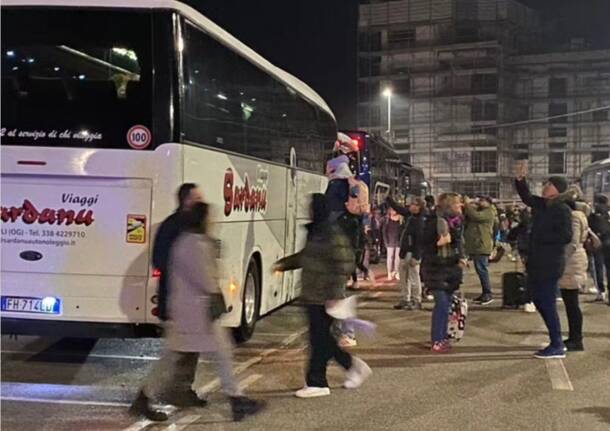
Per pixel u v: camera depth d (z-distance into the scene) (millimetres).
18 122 7105
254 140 9508
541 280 8758
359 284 16781
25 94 7121
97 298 7098
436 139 60312
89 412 6328
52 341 9414
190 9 7457
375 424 6113
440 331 9195
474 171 59250
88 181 7066
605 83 58281
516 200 55781
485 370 8188
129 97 7066
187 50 7262
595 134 58406
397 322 11438
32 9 7145
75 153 7035
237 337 9109
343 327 9227
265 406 6605
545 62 59531
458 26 60938
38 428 5855
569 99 59062
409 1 62281
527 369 8242
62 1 7137
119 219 7047
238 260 8789
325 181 14516
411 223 12781
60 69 7125
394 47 62969
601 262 14055
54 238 7129
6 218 7164
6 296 7195
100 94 7082
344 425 6070
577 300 9258
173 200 7000
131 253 7055
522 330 10781
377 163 24453
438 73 60438
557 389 7348
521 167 8891
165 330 5980
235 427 5965
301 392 6926
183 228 5809
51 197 7109
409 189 34094
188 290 5789
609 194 27609
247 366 8211
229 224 8438
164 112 7031
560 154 59125
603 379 7777
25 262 7168
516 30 62062
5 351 8812
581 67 58750
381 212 22562
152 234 7012
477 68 59281
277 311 12555
